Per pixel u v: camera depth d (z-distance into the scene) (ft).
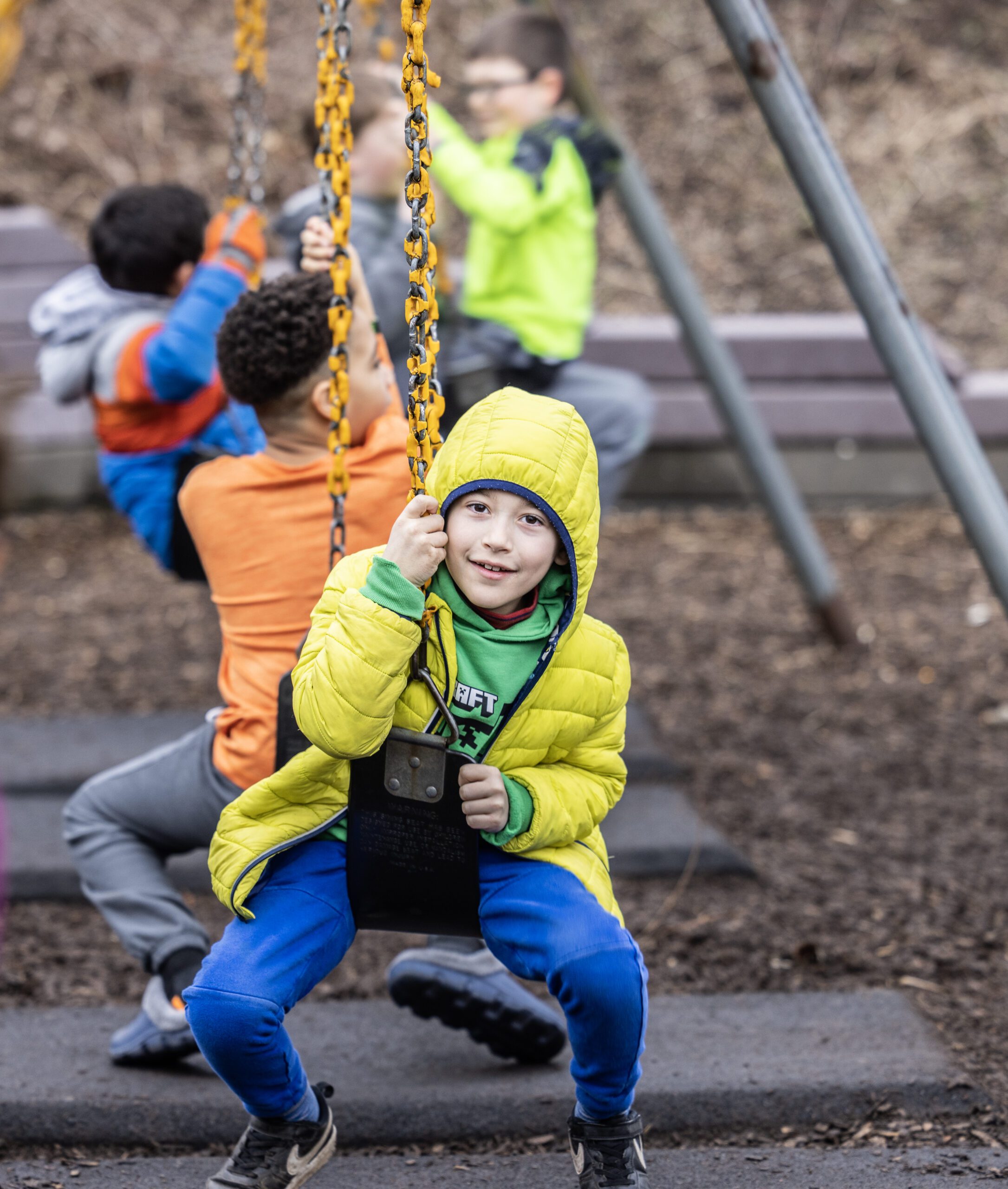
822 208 17.51
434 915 9.94
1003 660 25.98
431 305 9.21
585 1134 10.18
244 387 11.60
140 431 16.05
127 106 40.11
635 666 25.48
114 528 32.09
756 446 25.75
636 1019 9.50
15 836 18.65
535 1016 12.92
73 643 25.99
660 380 34.09
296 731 10.21
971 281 39.22
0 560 29.78
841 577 30.35
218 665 25.14
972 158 42.32
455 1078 13.17
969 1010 14.79
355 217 18.48
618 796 10.29
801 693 24.48
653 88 43.55
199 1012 9.43
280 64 42.09
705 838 18.70
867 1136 12.51
